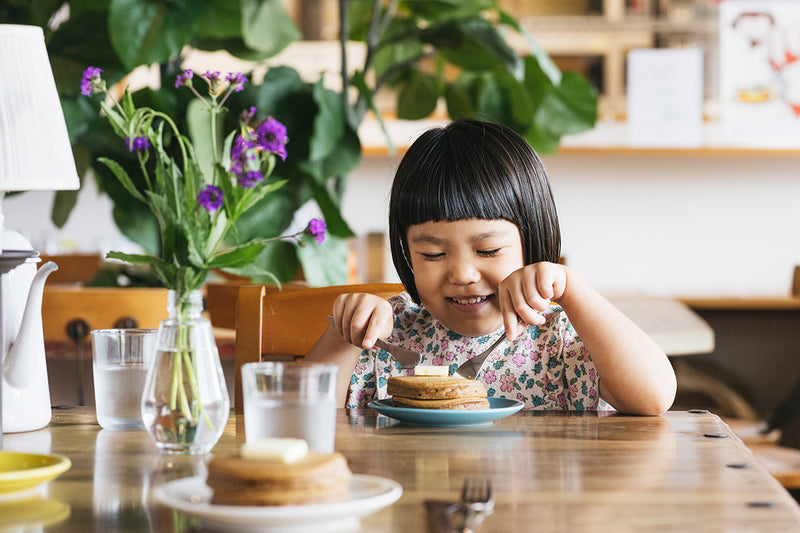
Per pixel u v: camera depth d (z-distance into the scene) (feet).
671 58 11.94
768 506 2.08
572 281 3.56
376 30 8.54
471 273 3.61
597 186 11.97
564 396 4.05
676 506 2.08
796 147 11.83
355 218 12.08
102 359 3.15
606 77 12.04
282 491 1.94
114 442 2.93
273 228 7.40
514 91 9.02
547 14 12.03
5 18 7.26
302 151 7.52
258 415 2.39
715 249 11.93
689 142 12.00
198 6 7.29
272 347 4.09
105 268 7.80
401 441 2.87
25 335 3.11
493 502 2.11
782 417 7.80
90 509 2.12
